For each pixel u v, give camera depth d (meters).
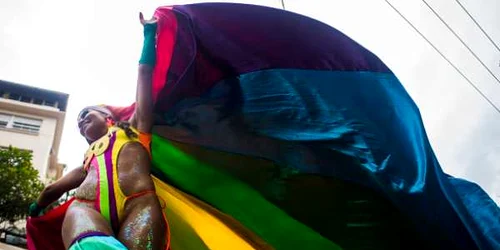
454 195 3.01
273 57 3.23
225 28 3.18
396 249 3.11
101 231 2.21
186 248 3.32
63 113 28.67
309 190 3.21
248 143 3.21
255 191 3.27
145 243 2.24
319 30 3.27
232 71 3.24
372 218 3.12
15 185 19.66
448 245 2.96
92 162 2.72
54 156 30.81
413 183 2.92
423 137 3.06
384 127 3.12
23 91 30.91
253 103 3.22
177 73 3.11
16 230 20.59
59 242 3.14
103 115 3.21
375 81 3.25
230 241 3.25
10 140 26.66
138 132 2.83
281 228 3.28
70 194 3.21
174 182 3.33
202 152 3.29
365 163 3.00
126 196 2.45
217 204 3.28
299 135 3.12
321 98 3.18
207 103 3.27
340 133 3.07
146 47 2.96
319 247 3.29
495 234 3.18
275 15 3.21
